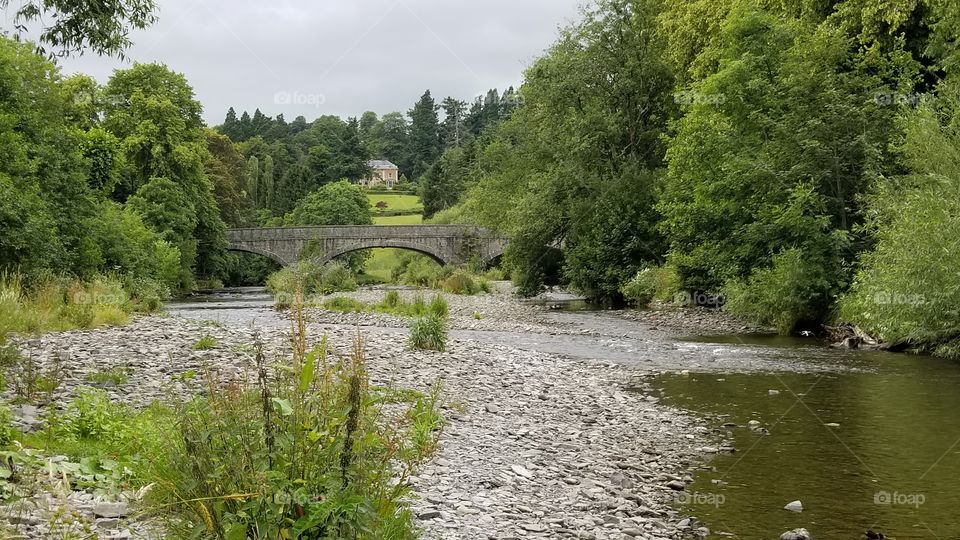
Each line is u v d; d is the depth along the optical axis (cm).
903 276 1930
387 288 5603
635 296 3772
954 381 1567
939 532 741
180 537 450
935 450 1032
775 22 2964
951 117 2217
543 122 4291
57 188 3316
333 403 476
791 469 962
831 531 746
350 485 452
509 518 729
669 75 4053
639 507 811
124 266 3772
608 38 4131
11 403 903
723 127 2897
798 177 2667
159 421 751
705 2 3628
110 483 655
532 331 2714
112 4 1300
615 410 1341
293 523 427
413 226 7050
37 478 632
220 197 7812
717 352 2108
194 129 5972
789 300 2477
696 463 1003
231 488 439
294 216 11200
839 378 1639
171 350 1470
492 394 1395
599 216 3981
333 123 15550
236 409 463
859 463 982
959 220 1839
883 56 2688
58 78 3600
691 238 3195
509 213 4284
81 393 912
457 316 3269
